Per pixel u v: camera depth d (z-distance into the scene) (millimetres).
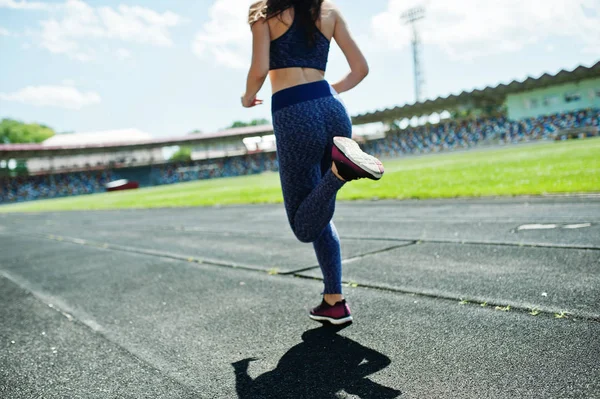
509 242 4215
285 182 2219
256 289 3615
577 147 21312
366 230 6035
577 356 1836
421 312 2594
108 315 3340
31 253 7688
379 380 1847
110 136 84562
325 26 2188
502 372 1782
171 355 2414
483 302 2637
